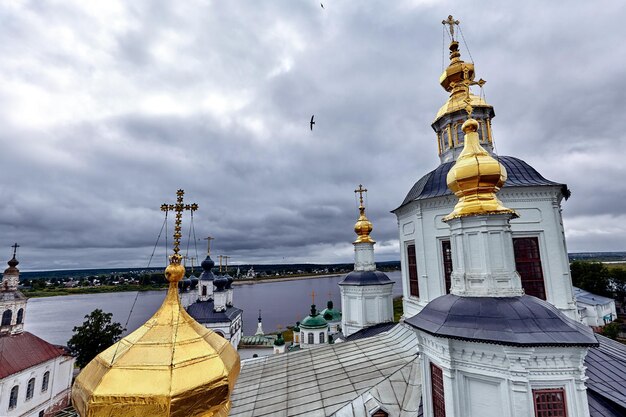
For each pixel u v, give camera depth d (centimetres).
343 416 1268
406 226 2261
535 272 1734
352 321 2873
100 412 514
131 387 526
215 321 5081
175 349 585
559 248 1736
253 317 11425
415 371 1444
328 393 1435
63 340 8219
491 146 2278
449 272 1869
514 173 1889
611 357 1534
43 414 3441
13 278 3619
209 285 5697
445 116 2338
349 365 1670
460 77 2339
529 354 886
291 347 4919
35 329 9744
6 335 3469
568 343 873
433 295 1922
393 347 1769
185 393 532
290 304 15175
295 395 1491
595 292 8169
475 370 961
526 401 877
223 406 601
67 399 3809
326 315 5059
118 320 10306
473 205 1150
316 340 4100
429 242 1969
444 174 2047
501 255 1097
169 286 723
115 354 586
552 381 888
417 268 2028
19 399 3162
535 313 970
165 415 516
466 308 1042
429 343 1112
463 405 975
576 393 883
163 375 541
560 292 1695
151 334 614
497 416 920
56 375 3681
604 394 1221
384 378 1432
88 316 4747
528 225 1766
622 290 8050
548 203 1786
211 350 615
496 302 1021
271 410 1406
